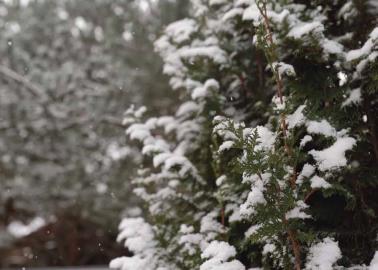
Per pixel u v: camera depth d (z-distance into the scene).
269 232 1.84
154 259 2.80
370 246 2.31
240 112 2.90
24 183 8.31
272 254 2.09
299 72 2.56
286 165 1.96
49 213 8.36
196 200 2.82
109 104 8.15
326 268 1.81
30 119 8.24
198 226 2.76
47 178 8.28
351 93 2.38
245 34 2.98
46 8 9.25
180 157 2.73
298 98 2.28
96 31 9.21
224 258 2.08
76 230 8.48
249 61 2.93
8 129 8.26
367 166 2.43
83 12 9.43
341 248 2.35
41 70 8.58
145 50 8.20
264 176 1.87
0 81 8.29
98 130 8.21
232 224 2.43
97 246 8.50
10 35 8.64
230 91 2.99
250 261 2.55
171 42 3.37
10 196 8.34
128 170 7.76
